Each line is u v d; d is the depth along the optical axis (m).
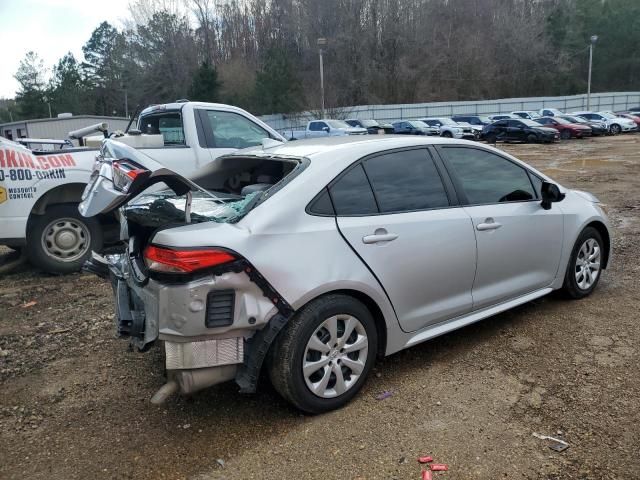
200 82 49.41
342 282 3.21
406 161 3.79
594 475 2.67
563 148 26.97
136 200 3.95
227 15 73.25
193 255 2.84
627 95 58.06
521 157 22.59
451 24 72.75
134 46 69.56
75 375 3.88
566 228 4.68
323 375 3.23
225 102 52.62
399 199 3.64
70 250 6.37
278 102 50.09
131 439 3.10
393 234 3.48
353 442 2.99
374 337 3.45
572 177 14.83
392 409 3.30
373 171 3.60
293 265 3.07
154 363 4.04
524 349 4.03
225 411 3.35
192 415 3.32
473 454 2.86
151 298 3.04
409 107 55.44
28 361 4.11
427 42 69.62
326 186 3.35
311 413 3.25
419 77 67.94
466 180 4.07
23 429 3.23
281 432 3.12
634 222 8.42
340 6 66.12
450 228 3.78
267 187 3.56
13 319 4.98
